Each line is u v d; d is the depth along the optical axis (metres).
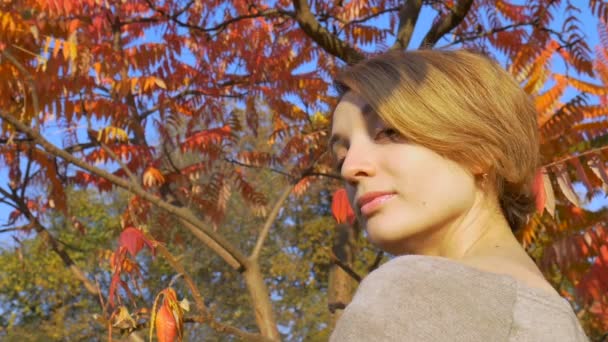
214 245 3.72
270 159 5.28
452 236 0.97
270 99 5.44
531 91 2.88
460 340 0.72
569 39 4.40
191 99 5.43
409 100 0.95
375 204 0.98
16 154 4.86
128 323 1.99
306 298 19.12
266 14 4.75
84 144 5.09
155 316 1.71
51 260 18.39
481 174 0.98
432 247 0.98
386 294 0.76
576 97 2.73
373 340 0.73
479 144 0.95
